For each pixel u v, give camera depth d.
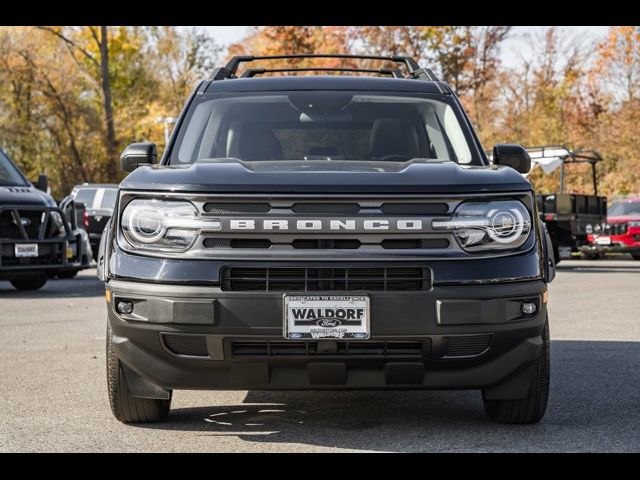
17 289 14.99
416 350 4.48
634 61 46.16
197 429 4.91
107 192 25.05
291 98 5.87
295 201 4.43
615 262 25.38
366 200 4.44
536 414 4.89
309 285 4.39
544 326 4.77
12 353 7.79
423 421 5.09
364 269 4.40
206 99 5.89
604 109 47.03
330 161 5.00
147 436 4.75
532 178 44.12
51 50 50.91
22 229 13.63
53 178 50.97
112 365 4.84
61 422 5.11
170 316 4.43
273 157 5.56
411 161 5.00
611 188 42.50
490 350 4.52
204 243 4.45
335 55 6.43
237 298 4.37
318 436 4.73
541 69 52.47
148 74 60.47
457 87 53.16
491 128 52.09
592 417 5.19
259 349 4.45
